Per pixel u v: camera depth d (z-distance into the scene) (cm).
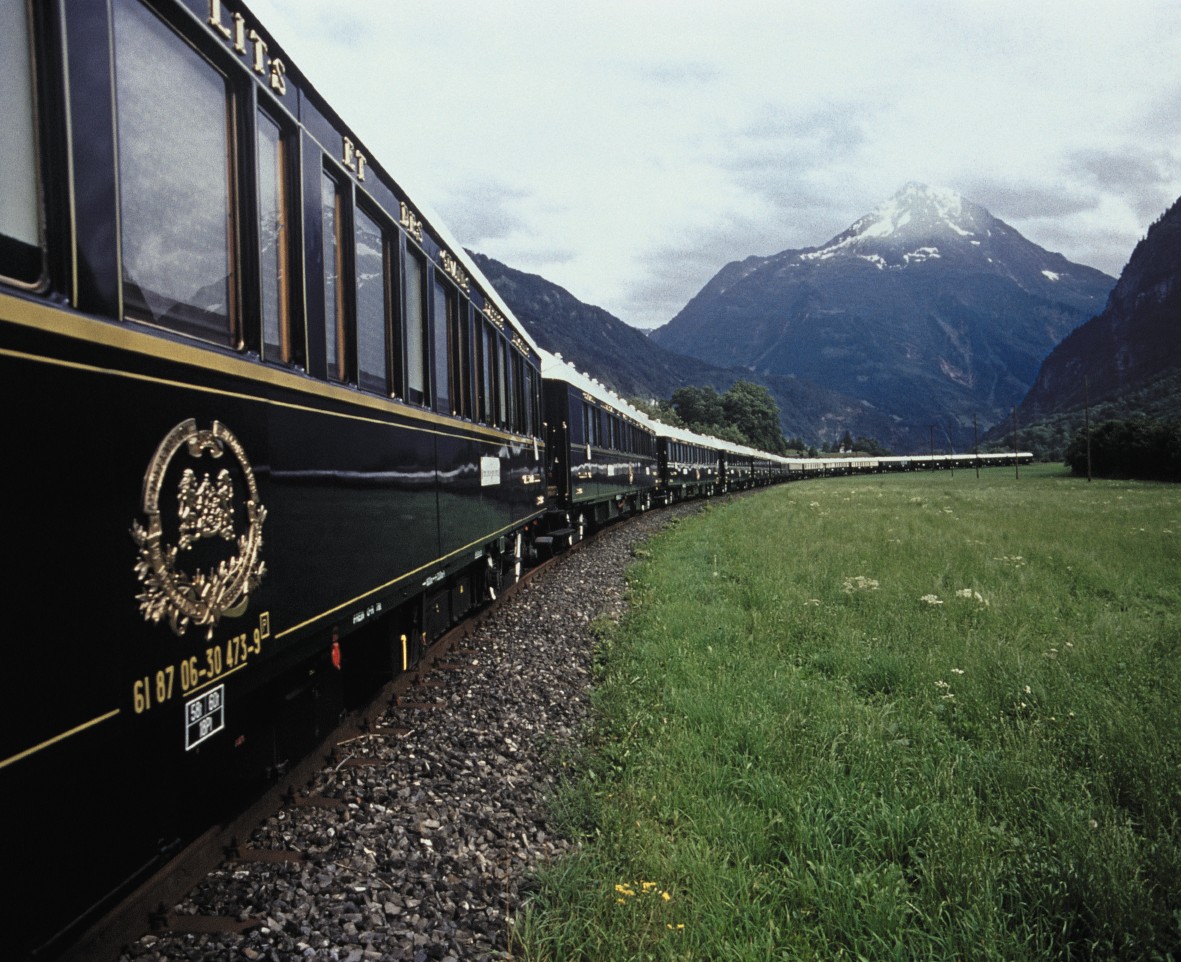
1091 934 312
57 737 198
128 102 243
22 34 196
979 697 579
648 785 448
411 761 469
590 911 315
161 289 258
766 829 394
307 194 374
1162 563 1230
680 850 369
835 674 679
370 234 477
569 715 593
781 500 3375
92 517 211
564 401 1427
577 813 414
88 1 217
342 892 325
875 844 379
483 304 797
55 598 197
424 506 567
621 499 2298
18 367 186
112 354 221
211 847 341
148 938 283
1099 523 1941
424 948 294
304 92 376
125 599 224
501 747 512
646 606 973
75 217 209
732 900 329
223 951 279
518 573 1064
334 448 393
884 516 2297
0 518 180
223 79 303
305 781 436
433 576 595
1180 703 547
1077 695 570
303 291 363
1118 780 443
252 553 301
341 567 401
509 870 358
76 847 243
